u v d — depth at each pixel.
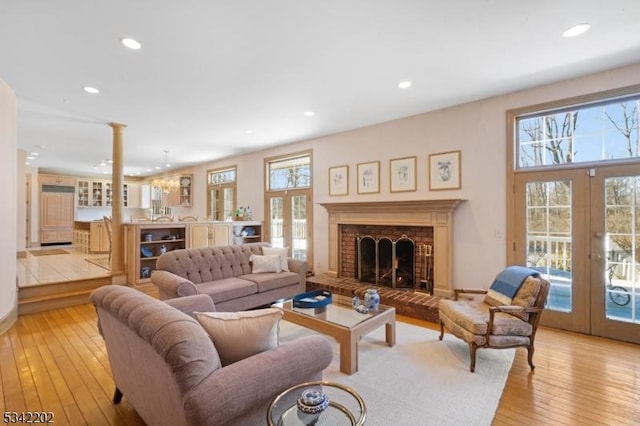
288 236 6.70
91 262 6.52
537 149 3.85
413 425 2.04
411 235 4.79
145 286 5.25
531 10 2.34
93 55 2.96
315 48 2.86
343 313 3.15
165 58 3.02
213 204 8.80
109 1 2.20
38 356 2.99
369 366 2.79
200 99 4.10
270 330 1.78
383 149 5.14
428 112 4.62
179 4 2.23
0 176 3.44
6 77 3.42
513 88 3.81
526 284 2.90
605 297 3.40
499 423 2.07
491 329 2.68
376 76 3.44
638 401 2.29
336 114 4.73
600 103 3.44
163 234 5.85
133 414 2.15
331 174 5.88
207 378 1.43
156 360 1.54
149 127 5.39
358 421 1.47
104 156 8.02
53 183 10.47
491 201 4.09
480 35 2.67
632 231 3.27
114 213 5.20
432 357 2.96
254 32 2.60
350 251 5.53
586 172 3.49
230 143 6.59
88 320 3.98
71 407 2.23
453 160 4.39
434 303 4.07
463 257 4.31
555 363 2.86
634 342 3.25
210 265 4.33
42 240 10.19
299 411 1.49
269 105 4.33
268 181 7.17
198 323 1.64
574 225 3.56
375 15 2.39
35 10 2.29
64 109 4.46
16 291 4.11
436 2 2.24
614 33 2.65
